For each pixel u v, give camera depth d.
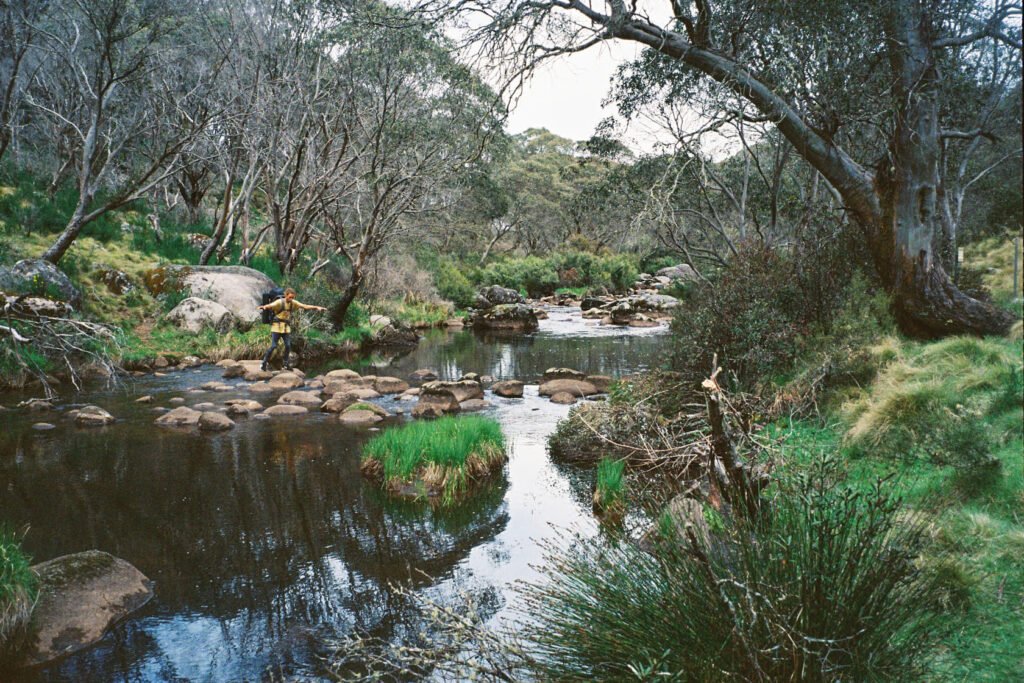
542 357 20.59
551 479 8.70
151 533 6.90
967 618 3.51
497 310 30.47
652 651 2.78
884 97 11.24
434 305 32.62
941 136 11.48
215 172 28.11
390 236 25.64
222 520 7.26
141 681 4.33
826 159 11.46
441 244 46.75
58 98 23.58
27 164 24.59
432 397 13.09
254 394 14.27
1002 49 11.41
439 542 6.65
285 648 4.71
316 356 20.11
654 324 31.75
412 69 20.75
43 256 16.86
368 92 23.30
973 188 19.16
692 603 2.77
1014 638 3.28
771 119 11.15
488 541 6.66
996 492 5.00
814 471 3.47
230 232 24.77
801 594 2.56
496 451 9.36
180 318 18.77
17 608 4.73
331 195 24.72
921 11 10.45
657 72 14.63
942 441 5.55
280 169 25.25
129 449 10.02
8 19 18.42
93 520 7.23
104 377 15.40
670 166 12.73
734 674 2.51
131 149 23.16
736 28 10.49
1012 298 12.75
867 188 11.46
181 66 21.59
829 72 10.80
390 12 11.22
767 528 2.92
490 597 5.34
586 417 9.80
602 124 17.08
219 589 5.65
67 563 5.43
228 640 4.83
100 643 4.82
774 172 17.44
